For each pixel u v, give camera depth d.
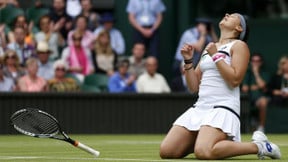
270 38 57.66
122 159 24.50
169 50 56.75
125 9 56.81
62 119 49.03
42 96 48.69
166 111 50.38
